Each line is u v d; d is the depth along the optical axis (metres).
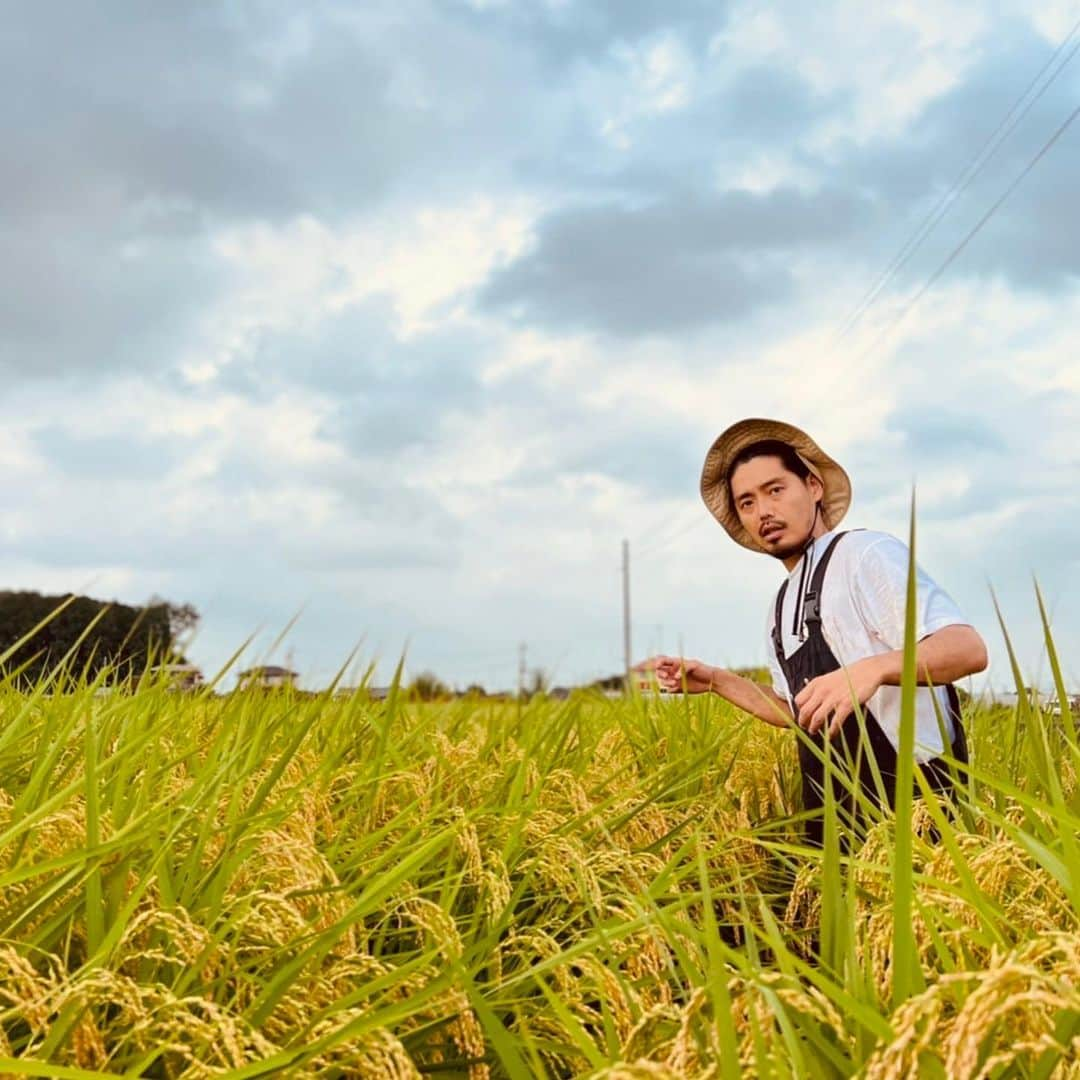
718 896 3.28
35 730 3.73
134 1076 1.81
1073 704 4.05
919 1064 1.63
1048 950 1.79
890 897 2.60
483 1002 2.06
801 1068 1.75
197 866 2.63
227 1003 2.33
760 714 4.97
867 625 4.34
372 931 2.87
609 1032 2.10
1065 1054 1.71
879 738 4.10
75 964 2.47
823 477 5.00
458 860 3.43
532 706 6.23
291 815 3.02
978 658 3.87
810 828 4.53
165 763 3.52
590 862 3.14
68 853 2.23
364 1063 1.89
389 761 4.29
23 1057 1.81
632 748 5.60
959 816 3.20
